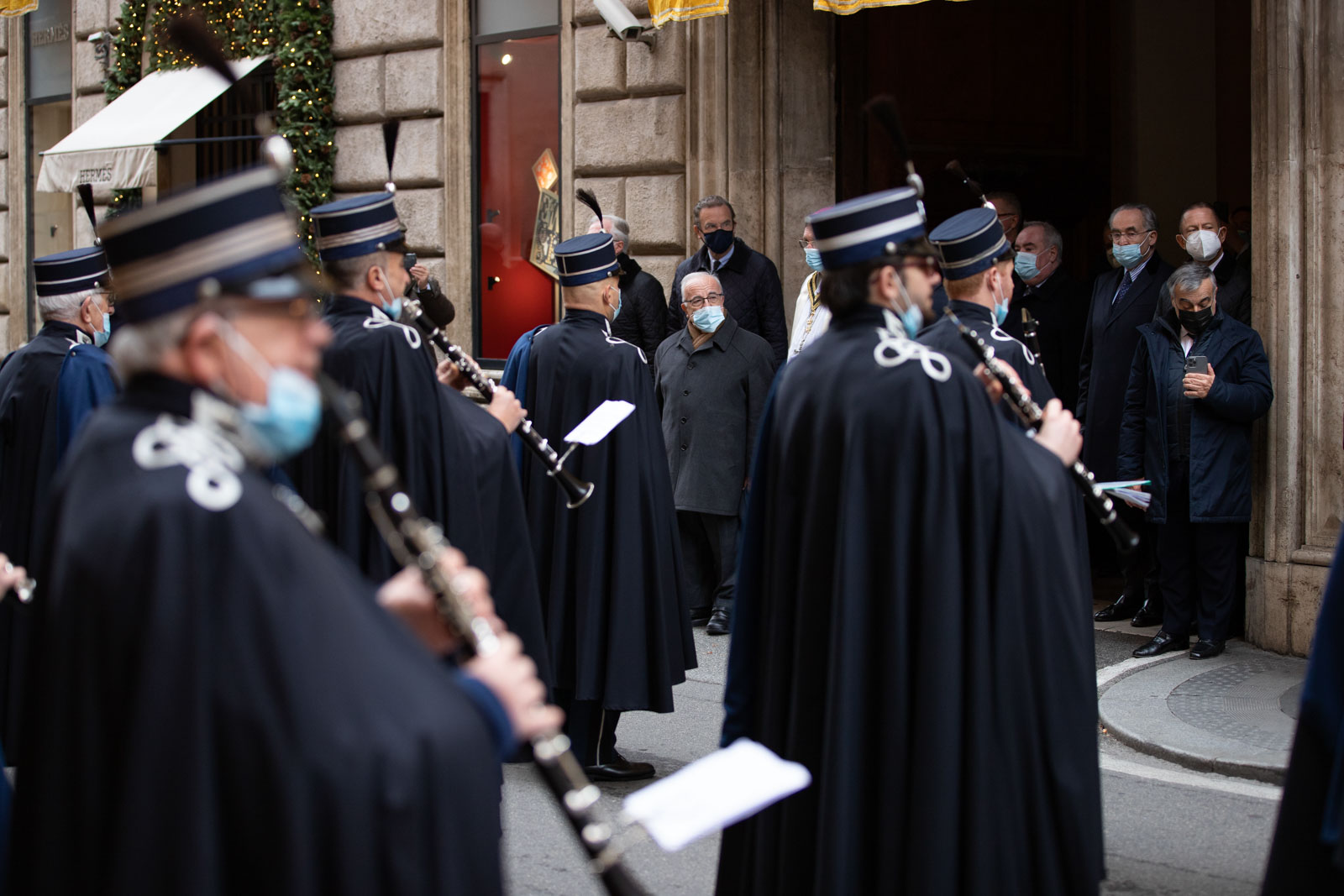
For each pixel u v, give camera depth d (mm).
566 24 9367
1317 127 6238
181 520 1681
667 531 5250
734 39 8438
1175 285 6277
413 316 4246
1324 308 6270
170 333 1784
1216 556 6406
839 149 8695
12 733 5207
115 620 1667
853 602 2904
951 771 2834
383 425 4043
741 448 7309
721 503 7258
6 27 14250
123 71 12641
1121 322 6898
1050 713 2945
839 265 3076
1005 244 4164
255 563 1688
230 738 1654
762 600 3203
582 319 5293
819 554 2986
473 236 10156
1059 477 3043
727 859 3244
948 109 9062
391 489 1928
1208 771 5035
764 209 8523
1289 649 6434
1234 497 6273
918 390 2914
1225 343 6250
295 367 1862
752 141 8523
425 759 1726
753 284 7879
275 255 1828
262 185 1835
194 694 1644
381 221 4160
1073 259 9633
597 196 9234
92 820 1684
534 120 9734
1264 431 6508
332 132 10797
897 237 3061
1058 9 9445
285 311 1837
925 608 2863
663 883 4113
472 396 9961
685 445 7324
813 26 8555
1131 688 5977
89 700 1683
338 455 4031
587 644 5062
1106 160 9641
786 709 3074
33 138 14273
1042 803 2938
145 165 11492
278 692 1662
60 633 1699
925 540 2871
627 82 8984
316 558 1752
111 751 1682
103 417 1803
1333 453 6277
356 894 1669
